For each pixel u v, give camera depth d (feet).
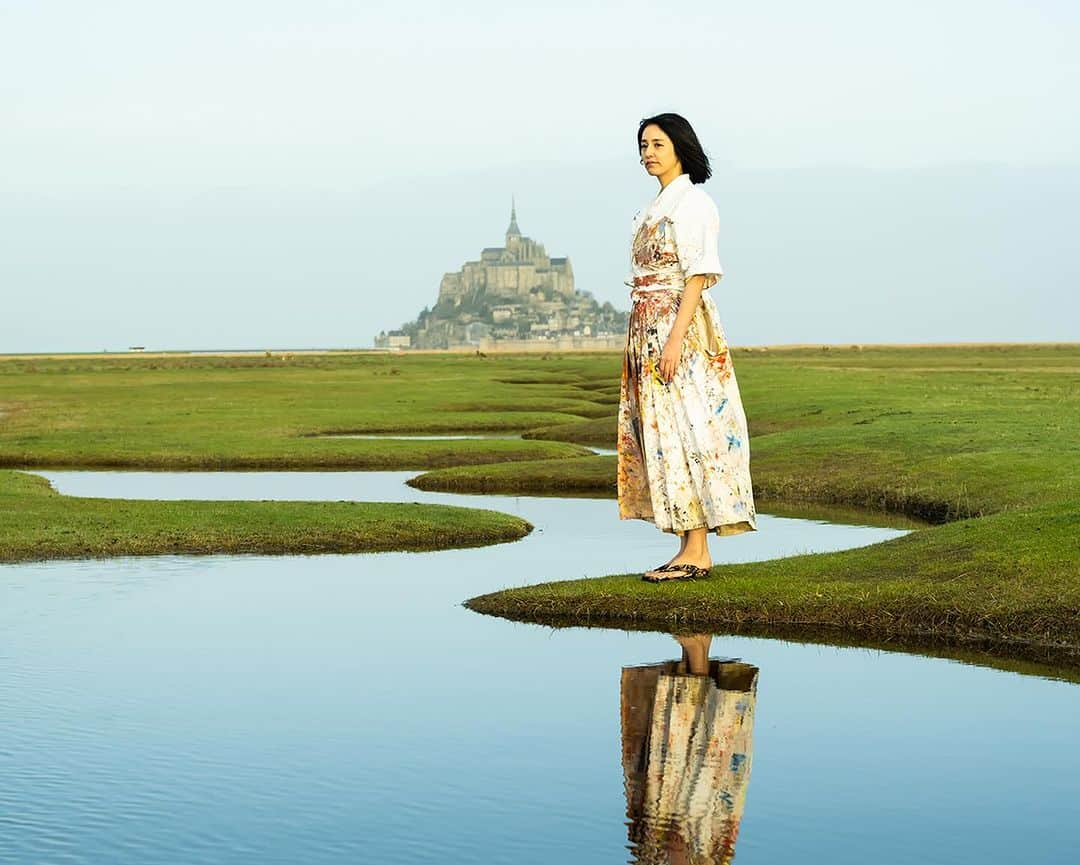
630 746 35.17
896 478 98.12
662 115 48.96
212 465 136.87
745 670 43.68
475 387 297.74
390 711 38.65
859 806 30.40
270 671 43.55
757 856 27.37
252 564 67.26
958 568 53.72
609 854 27.45
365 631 49.98
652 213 48.98
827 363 469.57
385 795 31.22
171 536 73.46
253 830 28.91
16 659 45.32
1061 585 49.98
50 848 27.78
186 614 53.47
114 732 36.50
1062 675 42.93
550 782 32.32
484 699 40.04
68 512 81.46
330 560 68.64
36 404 232.94
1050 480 89.10
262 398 253.44
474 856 27.32
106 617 52.75
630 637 48.73
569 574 64.13
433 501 101.45
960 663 44.55
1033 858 27.17
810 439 121.29
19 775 32.65
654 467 50.83
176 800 30.81
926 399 171.83
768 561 59.21
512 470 117.19
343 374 416.46
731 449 50.49
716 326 49.85
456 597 57.47
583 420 191.93
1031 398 171.83
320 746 35.19
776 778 32.58
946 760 33.63
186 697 40.24
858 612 49.90
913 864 26.71
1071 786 31.91
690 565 54.49
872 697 40.16
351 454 139.33
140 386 311.68
